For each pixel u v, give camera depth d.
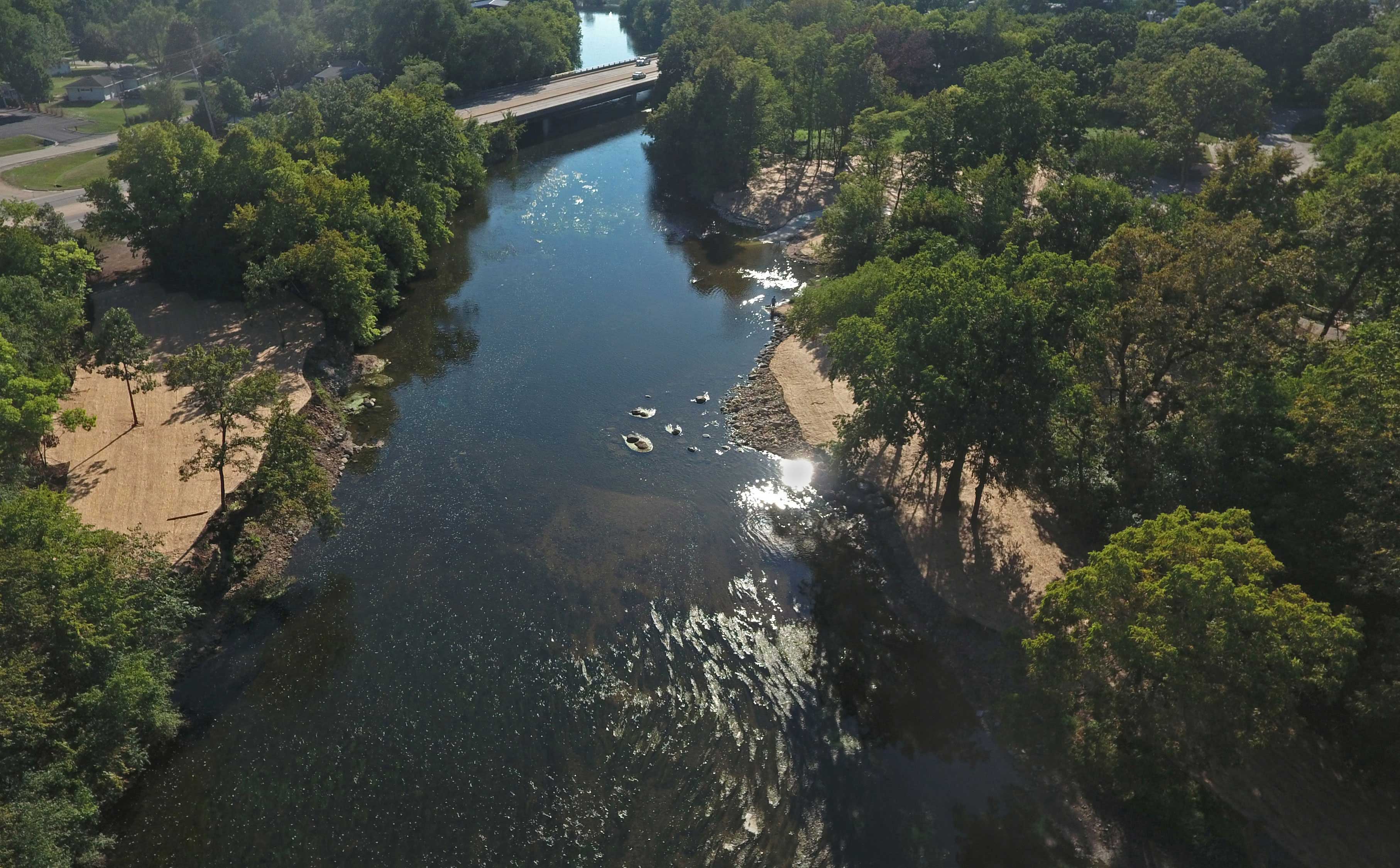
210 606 53.22
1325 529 45.62
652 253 111.56
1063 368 50.19
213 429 66.75
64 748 38.84
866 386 56.34
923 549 59.50
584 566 58.28
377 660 50.88
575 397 78.62
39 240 79.31
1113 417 58.09
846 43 133.88
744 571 58.59
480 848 40.75
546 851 40.72
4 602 39.00
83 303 81.19
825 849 40.97
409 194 100.12
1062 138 112.31
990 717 47.66
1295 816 40.56
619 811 42.69
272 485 53.94
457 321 92.31
